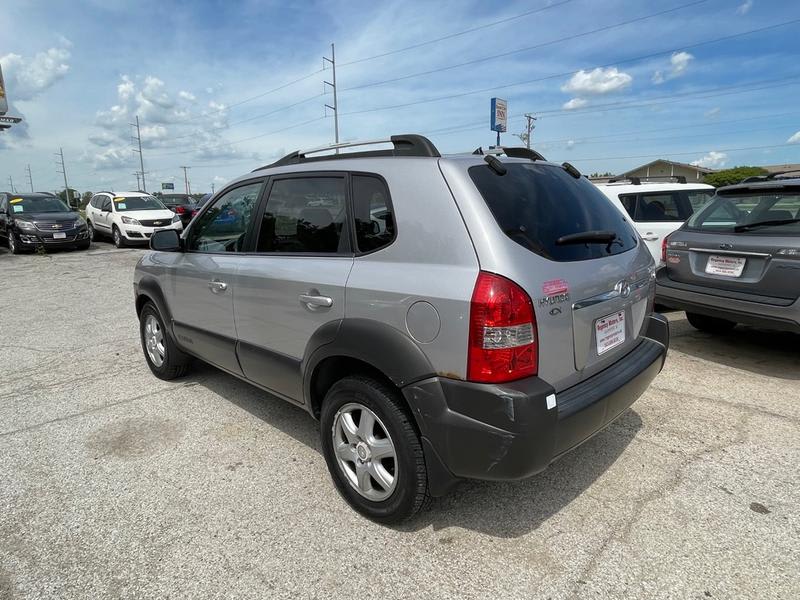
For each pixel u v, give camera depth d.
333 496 2.84
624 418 3.64
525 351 2.09
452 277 2.17
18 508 2.79
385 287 2.36
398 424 2.36
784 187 4.36
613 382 2.48
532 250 2.23
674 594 2.10
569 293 2.26
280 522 2.63
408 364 2.26
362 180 2.64
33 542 2.52
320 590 2.18
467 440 2.14
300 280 2.79
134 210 16.66
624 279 2.64
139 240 15.95
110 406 4.10
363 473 2.58
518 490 2.84
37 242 14.45
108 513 2.73
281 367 3.03
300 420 3.79
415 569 2.28
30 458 3.31
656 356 2.84
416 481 2.37
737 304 4.41
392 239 2.43
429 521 2.60
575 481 2.91
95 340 6.02
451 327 2.13
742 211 4.64
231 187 3.61
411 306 2.26
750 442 3.27
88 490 2.94
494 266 2.10
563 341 2.25
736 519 2.55
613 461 3.09
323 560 2.35
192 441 3.50
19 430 3.71
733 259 4.52
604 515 2.61
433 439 2.24
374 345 2.38
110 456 3.32
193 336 3.91
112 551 2.44
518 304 2.07
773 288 4.22
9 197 15.86
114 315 7.28
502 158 2.64
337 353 2.55
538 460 2.11
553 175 2.80
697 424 3.53
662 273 5.15
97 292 9.00
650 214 6.59
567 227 2.48
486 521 2.59
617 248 2.75
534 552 2.37
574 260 2.39
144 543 2.49
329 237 2.75
